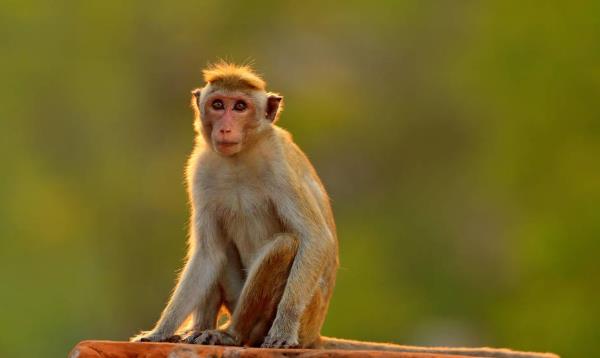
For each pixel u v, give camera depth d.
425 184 58.38
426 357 13.95
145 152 56.78
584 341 42.22
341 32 61.06
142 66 58.34
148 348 14.05
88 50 56.31
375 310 51.16
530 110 48.28
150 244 54.16
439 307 53.66
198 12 59.06
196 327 16.81
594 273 43.31
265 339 15.78
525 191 48.03
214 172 16.75
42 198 51.47
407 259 55.69
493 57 50.53
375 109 59.59
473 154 57.56
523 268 45.44
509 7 50.12
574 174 46.41
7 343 47.25
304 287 16.09
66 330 49.50
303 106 57.84
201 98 16.83
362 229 56.06
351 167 58.62
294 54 59.91
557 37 48.28
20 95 54.28
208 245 16.80
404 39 61.06
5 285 48.84
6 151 52.09
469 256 54.97
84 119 55.34
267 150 16.64
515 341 43.97
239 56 58.75
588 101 47.47
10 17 54.84
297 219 16.42
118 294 52.56
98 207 53.94
